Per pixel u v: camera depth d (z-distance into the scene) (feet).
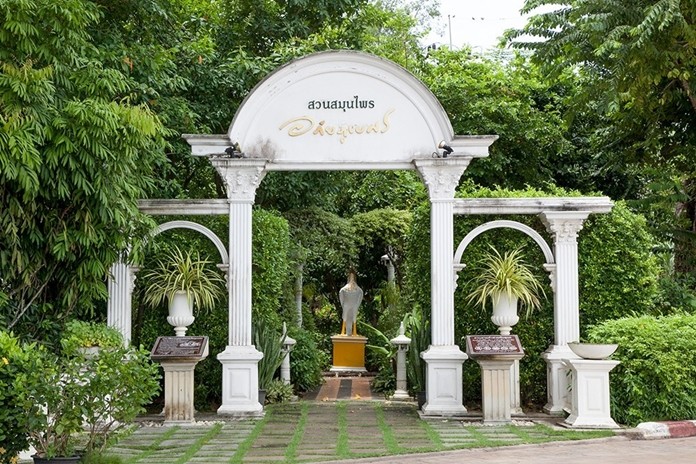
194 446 29.53
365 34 65.51
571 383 35.19
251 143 38.34
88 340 32.42
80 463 23.63
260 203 56.59
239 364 37.55
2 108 29.96
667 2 39.60
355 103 38.50
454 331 40.29
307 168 38.60
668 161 53.31
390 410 40.09
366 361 67.00
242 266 37.91
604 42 42.37
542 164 65.00
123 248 34.30
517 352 34.81
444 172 37.91
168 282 38.19
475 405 40.57
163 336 38.37
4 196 30.83
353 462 26.32
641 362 34.06
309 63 38.37
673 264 53.93
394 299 64.90
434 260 37.68
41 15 31.17
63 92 33.22
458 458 27.07
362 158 38.27
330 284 76.23
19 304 33.22
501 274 37.81
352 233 62.08
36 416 23.02
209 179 55.77
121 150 32.37
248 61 51.16
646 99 46.21
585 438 30.89
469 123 63.57
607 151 54.95
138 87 40.98
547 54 47.47
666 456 27.30
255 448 29.01
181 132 47.50
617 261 39.24
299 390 52.16
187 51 48.83
